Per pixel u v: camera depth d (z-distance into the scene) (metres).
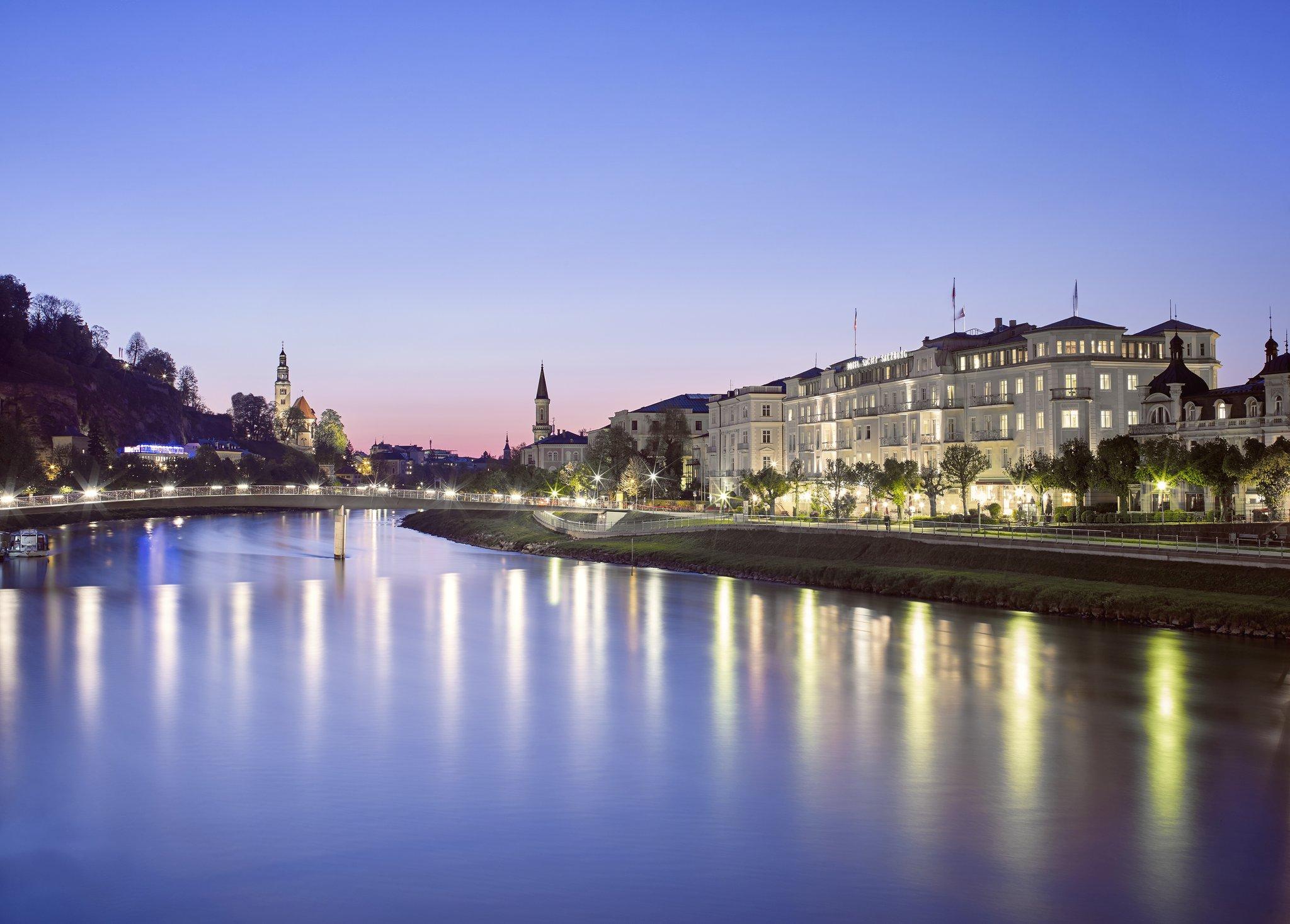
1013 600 98.62
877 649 80.88
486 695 67.56
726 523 155.88
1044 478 131.12
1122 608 89.81
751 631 90.75
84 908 37.59
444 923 36.28
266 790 48.97
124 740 56.88
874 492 156.38
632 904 37.53
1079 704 62.88
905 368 175.88
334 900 38.00
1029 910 37.00
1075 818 45.00
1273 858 40.88
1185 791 48.00
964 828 44.12
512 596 117.94
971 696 65.25
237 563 160.62
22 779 50.38
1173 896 37.88
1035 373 150.00
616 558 161.00
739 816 45.59
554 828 44.47
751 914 36.78
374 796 48.22
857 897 37.97
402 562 165.50
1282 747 54.12
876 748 54.94
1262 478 106.75
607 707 64.19
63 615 102.06
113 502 168.00
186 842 43.03
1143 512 124.25
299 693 68.31
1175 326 153.38
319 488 193.75
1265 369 134.25
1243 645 78.00
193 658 79.75
